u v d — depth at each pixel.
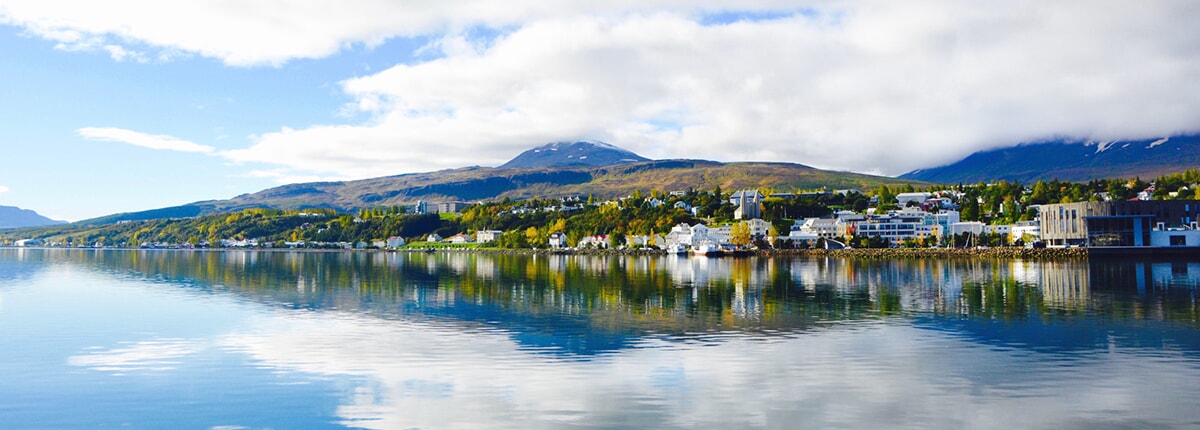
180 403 38.44
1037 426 33.69
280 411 37.00
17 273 151.00
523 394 39.53
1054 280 119.31
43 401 38.94
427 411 36.78
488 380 42.66
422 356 49.97
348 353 51.16
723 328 62.97
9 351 52.00
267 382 42.62
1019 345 53.19
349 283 120.69
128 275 144.00
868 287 107.00
